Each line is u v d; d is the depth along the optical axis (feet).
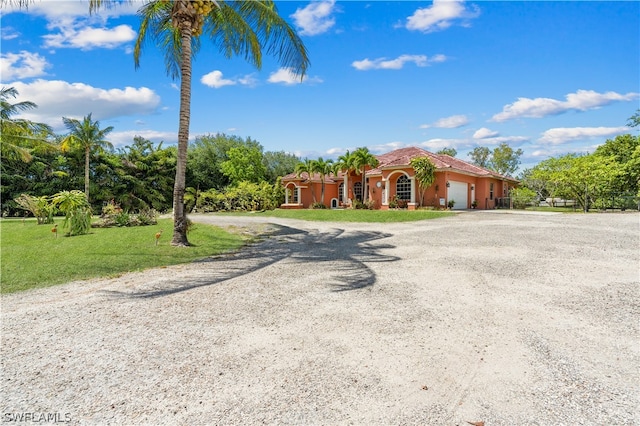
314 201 115.03
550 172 99.14
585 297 16.48
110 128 114.52
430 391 9.12
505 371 10.06
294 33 38.73
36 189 119.75
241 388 9.36
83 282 21.58
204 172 154.30
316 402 8.68
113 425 7.91
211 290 19.16
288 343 12.12
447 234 39.52
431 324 13.64
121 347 11.94
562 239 32.99
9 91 86.28
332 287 19.30
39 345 12.16
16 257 29.58
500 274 21.12
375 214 70.90
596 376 9.70
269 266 25.53
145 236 43.55
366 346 11.80
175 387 9.43
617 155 96.68
